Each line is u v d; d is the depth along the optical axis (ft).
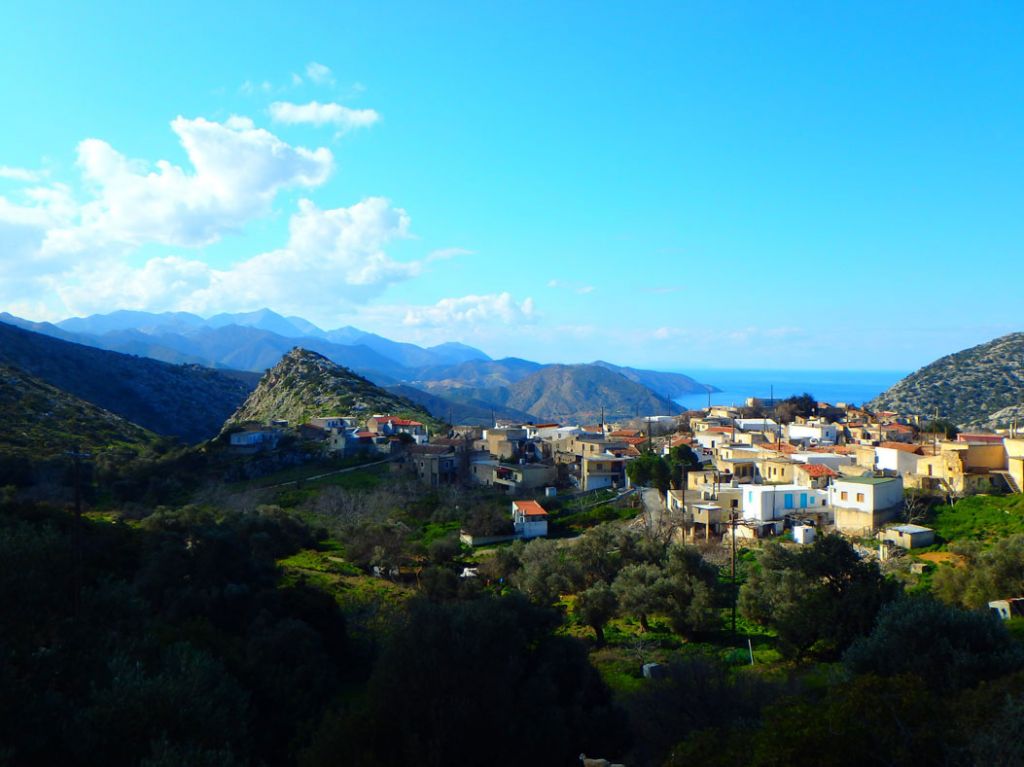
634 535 230.68
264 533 247.50
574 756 94.58
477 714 85.56
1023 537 165.78
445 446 403.95
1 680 73.77
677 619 169.89
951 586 159.63
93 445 474.08
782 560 184.55
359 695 130.41
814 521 248.52
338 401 650.43
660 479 322.75
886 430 410.72
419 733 82.84
